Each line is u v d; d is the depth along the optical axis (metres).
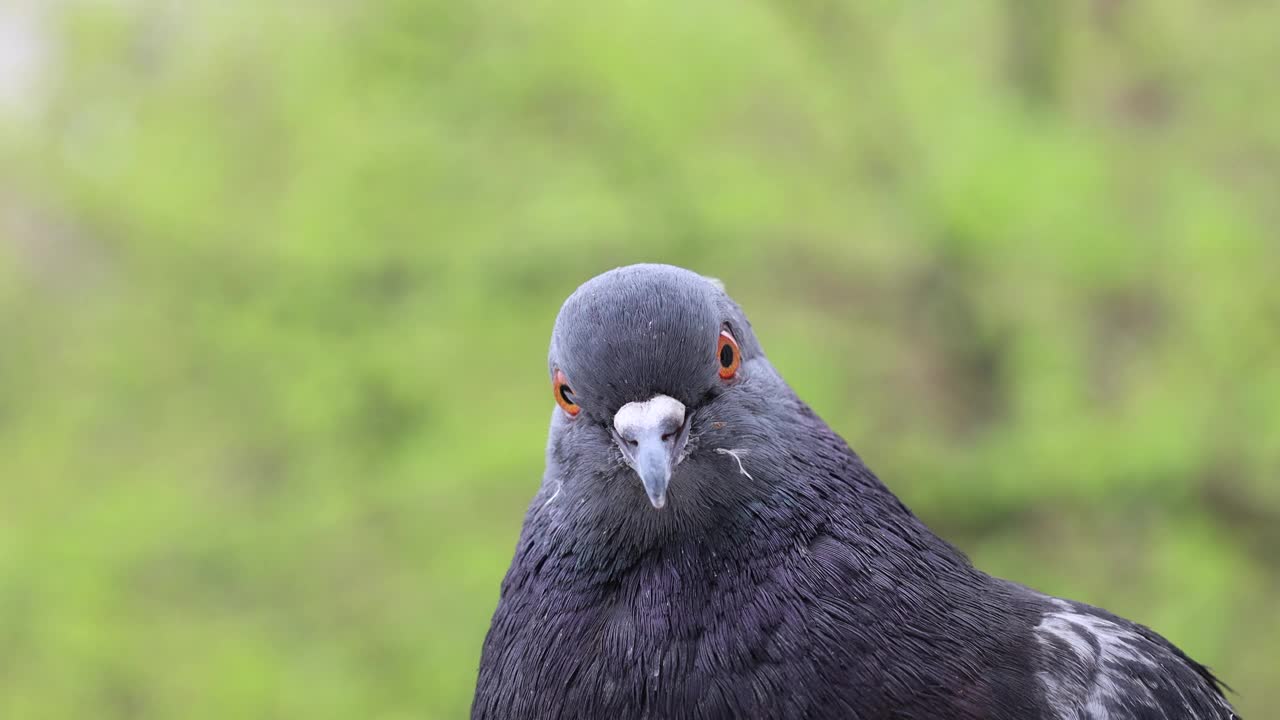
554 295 14.50
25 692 13.28
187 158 14.71
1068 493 12.65
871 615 4.66
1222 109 13.52
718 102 14.35
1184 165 13.09
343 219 14.42
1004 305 13.93
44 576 13.52
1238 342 12.78
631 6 14.38
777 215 13.99
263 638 13.61
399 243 14.45
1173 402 12.65
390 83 14.91
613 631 4.78
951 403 14.17
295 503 14.17
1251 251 12.66
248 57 15.02
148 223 14.20
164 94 15.01
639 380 4.88
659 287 5.00
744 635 4.65
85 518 14.02
